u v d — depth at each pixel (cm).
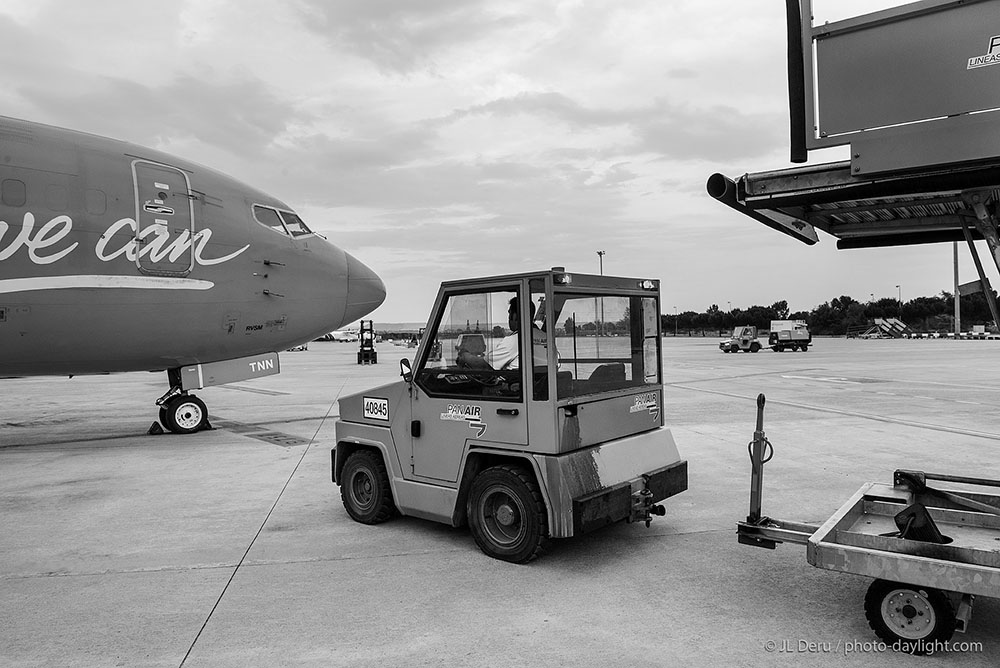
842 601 418
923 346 4762
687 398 1584
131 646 366
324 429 1219
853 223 489
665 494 536
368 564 495
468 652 353
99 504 687
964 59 307
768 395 1636
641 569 477
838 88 340
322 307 1209
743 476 765
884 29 327
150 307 1008
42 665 346
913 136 320
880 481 733
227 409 1552
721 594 430
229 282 1079
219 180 1109
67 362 1005
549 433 461
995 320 396
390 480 566
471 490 511
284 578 468
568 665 338
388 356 4653
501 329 489
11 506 682
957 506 445
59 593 445
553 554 511
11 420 1400
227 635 379
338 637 374
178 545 547
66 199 934
